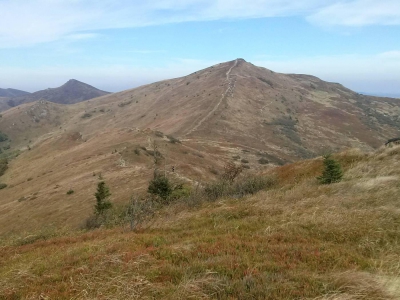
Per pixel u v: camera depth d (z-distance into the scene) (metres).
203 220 10.20
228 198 14.23
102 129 161.88
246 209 10.86
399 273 5.20
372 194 10.48
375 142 117.06
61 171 58.47
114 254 6.77
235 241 7.35
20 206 41.81
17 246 11.52
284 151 94.62
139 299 4.67
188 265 5.96
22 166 86.81
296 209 9.96
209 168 57.59
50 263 7.11
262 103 144.38
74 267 6.46
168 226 10.07
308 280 5.02
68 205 36.97
